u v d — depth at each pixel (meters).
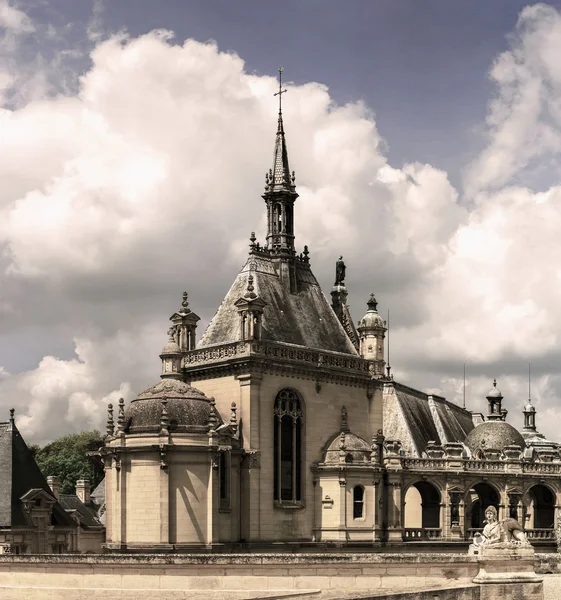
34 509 81.75
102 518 129.25
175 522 74.25
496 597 50.09
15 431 84.38
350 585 55.47
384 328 93.88
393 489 89.69
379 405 92.12
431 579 54.91
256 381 81.25
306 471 84.56
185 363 86.12
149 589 57.97
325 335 90.69
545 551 99.88
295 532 82.75
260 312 82.88
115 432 77.25
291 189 92.62
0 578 61.34
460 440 111.62
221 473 77.56
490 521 52.41
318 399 86.56
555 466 103.62
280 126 93.62
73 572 59.78
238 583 56.75
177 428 75.44
